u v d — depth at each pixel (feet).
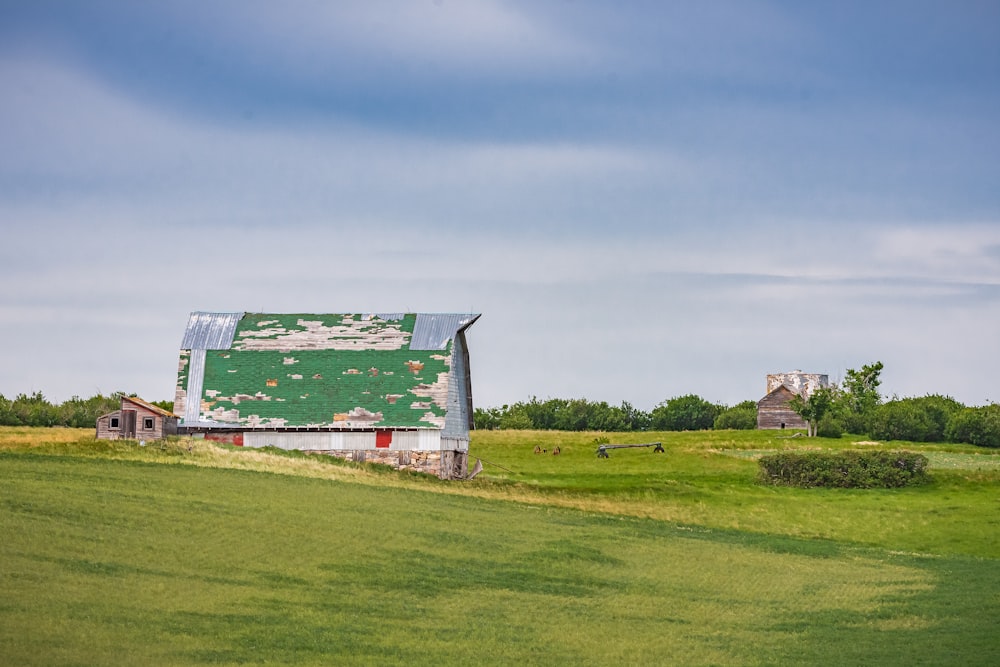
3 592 104.53
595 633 113.70
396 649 102.01
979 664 104.88
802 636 116.88
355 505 175.94
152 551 128.06
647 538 179.32
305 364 258.57
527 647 106.22
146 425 225.35
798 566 164.14
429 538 157.28
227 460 207.62
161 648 94.32
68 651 90.02
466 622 114.52
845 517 222.69
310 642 101.30
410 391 250.16
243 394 251.39
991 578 157.79
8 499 145.38
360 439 243.19
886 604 136.05
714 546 178.09
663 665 102.27
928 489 260.01
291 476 200.54
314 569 130.52
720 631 117.91
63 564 117.08
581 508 210.59
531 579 139.33
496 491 225.35
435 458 241.55
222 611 108.27
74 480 167.22
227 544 136.67
